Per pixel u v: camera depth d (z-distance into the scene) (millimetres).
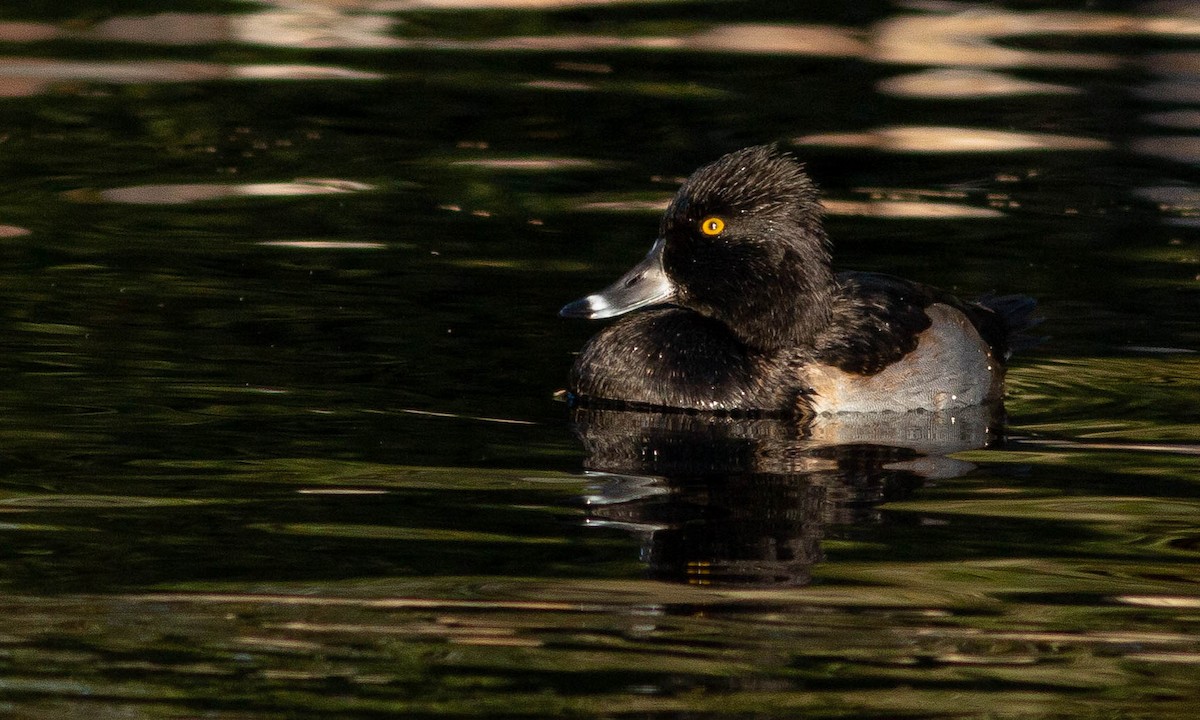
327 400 11000
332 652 7184
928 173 17219
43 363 11555
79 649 7156
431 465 9797
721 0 24188
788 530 8844
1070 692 6902
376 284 13719
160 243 14680
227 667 7023
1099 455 10336
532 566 8203
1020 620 7664
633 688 6891
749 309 11812
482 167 17203
